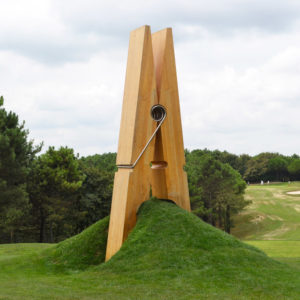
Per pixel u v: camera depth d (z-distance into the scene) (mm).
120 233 11758
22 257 12703
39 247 20328
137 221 12008
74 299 7676
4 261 12375
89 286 8984
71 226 42438
